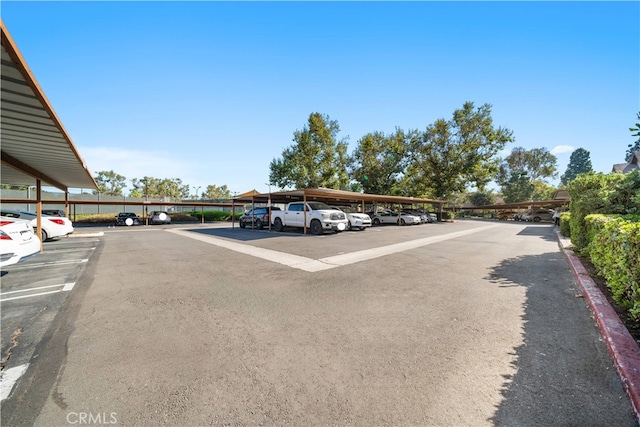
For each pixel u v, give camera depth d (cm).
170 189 5841
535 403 199
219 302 418
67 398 210
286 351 276
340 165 3359
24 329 331
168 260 745
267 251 885
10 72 316
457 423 182
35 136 551
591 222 638
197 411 195
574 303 402
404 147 3275
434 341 293
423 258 754
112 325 340
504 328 322
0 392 218
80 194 2919
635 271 305
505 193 5144
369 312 374
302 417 189
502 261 709
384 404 200
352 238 1245
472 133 3011
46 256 817
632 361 235
